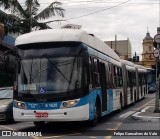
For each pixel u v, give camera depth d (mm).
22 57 13180
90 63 13812
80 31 13312
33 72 12906
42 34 13094
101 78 15891
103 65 16422
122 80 22094
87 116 12789
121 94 21469
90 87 13312
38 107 12594
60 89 12570
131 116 18297
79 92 12594
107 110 16781
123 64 23609
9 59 14109
